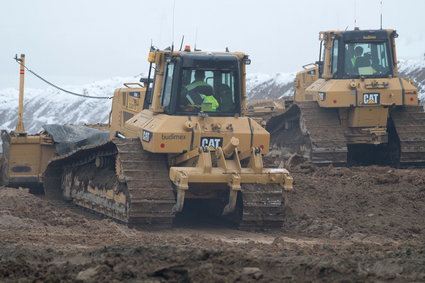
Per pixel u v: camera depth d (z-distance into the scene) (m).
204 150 45.91
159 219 46.56
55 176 64.31
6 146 66.19
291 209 50.50
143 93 60.00
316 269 27.78
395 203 52.88
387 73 72.44
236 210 47.53
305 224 47.72
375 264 29.19
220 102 48.84
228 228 48.03
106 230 44.22
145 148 47.94
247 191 46.25
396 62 73.12
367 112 72.12
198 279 26.50
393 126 73.94
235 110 49.06
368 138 73.12
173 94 48.41
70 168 61.94
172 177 45.94
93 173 56.31
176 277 27.11
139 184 46.47
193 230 46.97
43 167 65.38
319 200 54.16
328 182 59.12
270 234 45.84
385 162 76.00
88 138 63.97
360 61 72.62
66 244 38.16
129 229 45.50
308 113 74.56
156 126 47.44
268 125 86.25
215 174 45.59
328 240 43.25
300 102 76.38
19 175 64.94
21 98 66.19
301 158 72.19
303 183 58.25
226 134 47.81
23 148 65.00
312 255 32.38
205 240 40.09
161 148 46.91
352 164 77.62
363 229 46.44
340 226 47.31
